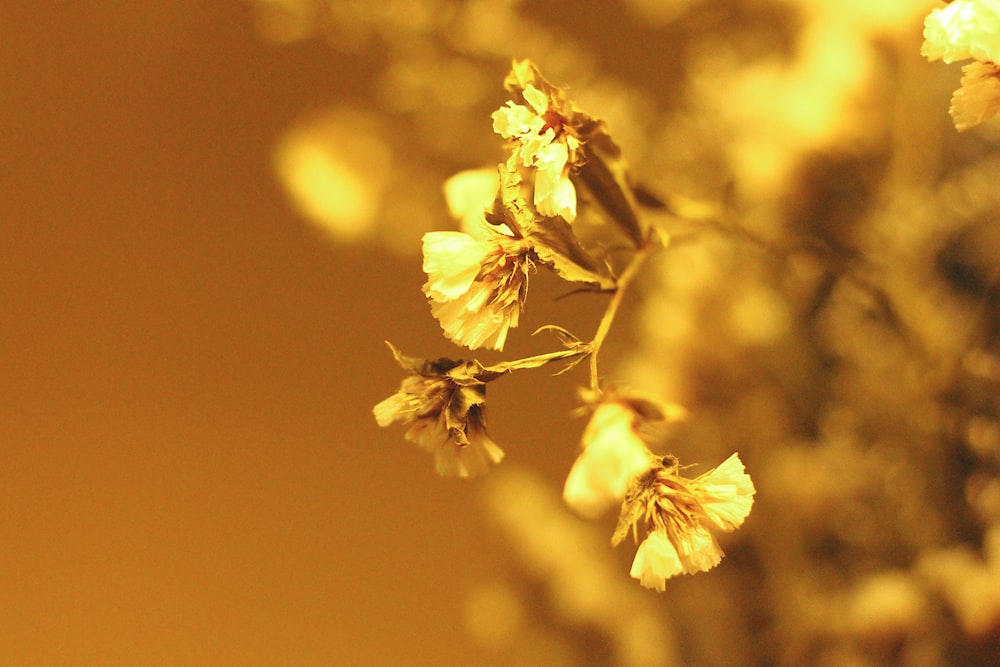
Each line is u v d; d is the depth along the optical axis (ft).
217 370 2.07
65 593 2.04
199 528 2.08
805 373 1.53
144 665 2.06
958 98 1.29
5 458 2.02
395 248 1.67
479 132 1.60
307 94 1.95
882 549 1.51
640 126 1.55
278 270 2.07
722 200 1.45
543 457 2.07
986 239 1.52
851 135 1.49
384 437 2.13
